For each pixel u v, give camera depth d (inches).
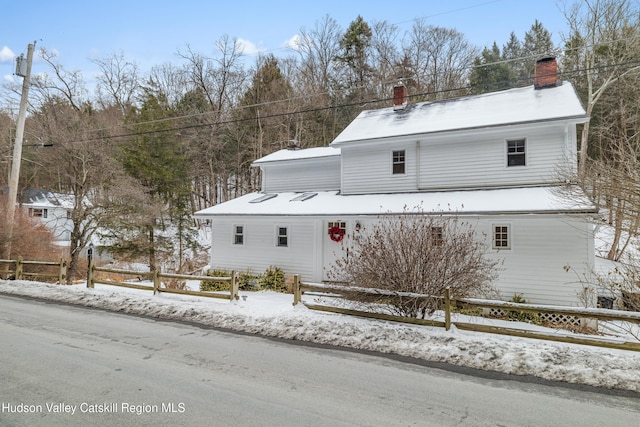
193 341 274.7
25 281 530.3
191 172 1320.1
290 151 861.8
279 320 319.6
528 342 258.7
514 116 519.8
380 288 318.7
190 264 860.6
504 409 170.9
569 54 1101.7
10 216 597.9
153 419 154.9
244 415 159.9
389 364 230.4
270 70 1563.7
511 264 450.9
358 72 1572.3
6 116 1365.7
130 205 762.2
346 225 580.1
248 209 658.2
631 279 354.9
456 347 252.5
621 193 341.4
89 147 907.4
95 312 368.8
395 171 606.5
